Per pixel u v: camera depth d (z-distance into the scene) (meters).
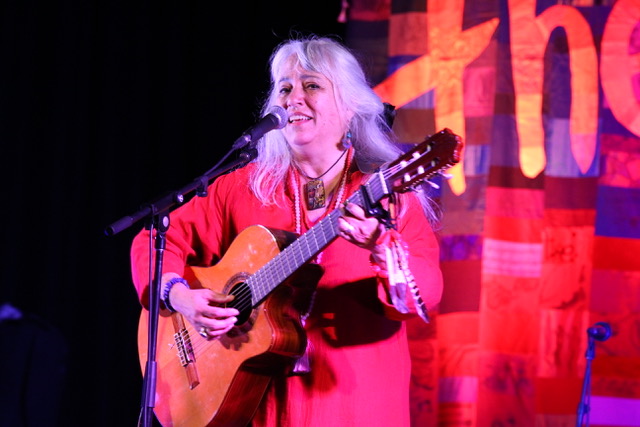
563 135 7.27
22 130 8.05
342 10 7.68
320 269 4.38
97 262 8.09
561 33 7.34
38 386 4.13
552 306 7.15
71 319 8.04
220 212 5.04
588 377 6.11
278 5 8.08
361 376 4.32
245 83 8.13
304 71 4.78
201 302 4.55
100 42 8.20
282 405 4.44
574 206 7.20
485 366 7.20
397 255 3.86
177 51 8.14
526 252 7.24
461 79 7.48
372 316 4.38
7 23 8.05
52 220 8.04
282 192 4.85
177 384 4.87
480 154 7.38
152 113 8.19
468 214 7.35
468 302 7.27
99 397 7.98
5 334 4.14
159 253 4.45
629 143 7.16
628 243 7.09
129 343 8.08
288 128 4.76
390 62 7.57
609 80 7.21
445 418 7.21
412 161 3.77
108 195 8.09
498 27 7.46
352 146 4.80
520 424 7.09
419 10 7.57
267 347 4.35
